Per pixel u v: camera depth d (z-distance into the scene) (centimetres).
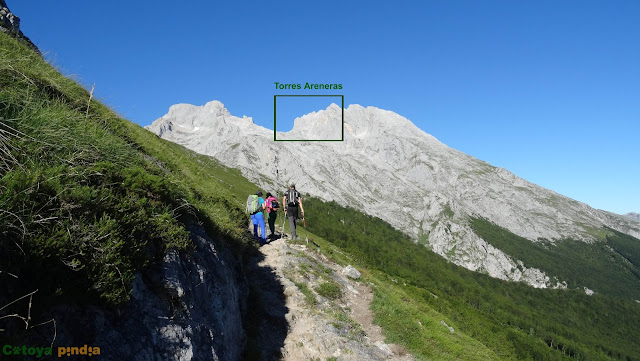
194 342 582
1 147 438
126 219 528
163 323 527
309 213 18475
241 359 847
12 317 333
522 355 7331
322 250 2028
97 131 702
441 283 15062
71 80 954
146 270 557
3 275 338
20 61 749
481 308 13850
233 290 926
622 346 15025
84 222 453
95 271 435
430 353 1324
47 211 420
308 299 1327
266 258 1583
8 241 357
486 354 1531
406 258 16688
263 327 1084
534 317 15338
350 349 1095
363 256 4766
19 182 394
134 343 457
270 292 1313
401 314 1557
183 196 823
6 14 1308
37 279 378
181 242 647
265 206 1884
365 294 1658
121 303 466
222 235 1042
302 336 1094
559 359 7712
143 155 1011
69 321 389
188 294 621
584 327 16762
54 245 392
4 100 514
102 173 579
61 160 512
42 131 528
